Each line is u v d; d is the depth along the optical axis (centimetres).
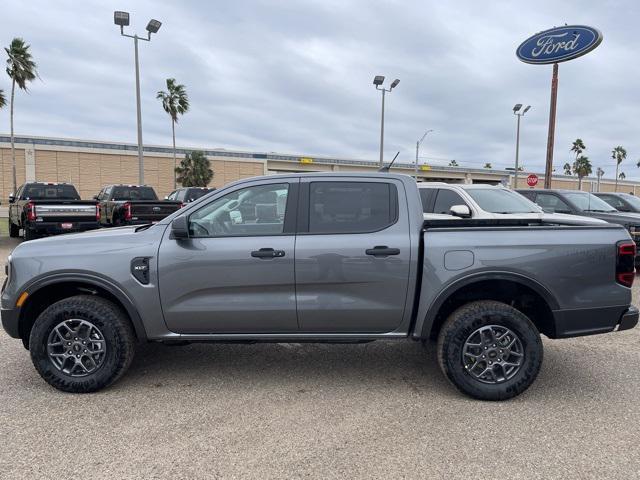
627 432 348
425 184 958
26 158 4534
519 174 7269
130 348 412
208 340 416
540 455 316
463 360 396
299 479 288
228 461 307
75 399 398
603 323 402
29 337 425
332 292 403
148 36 2172
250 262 400
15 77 3738
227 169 5650
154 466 301
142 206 1421
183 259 402
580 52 1864
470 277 394
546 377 453
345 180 415
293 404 392
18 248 418
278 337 412
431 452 319
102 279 401
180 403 392
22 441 330
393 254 398
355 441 333
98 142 4875
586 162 7406
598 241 400
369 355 513
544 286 395
